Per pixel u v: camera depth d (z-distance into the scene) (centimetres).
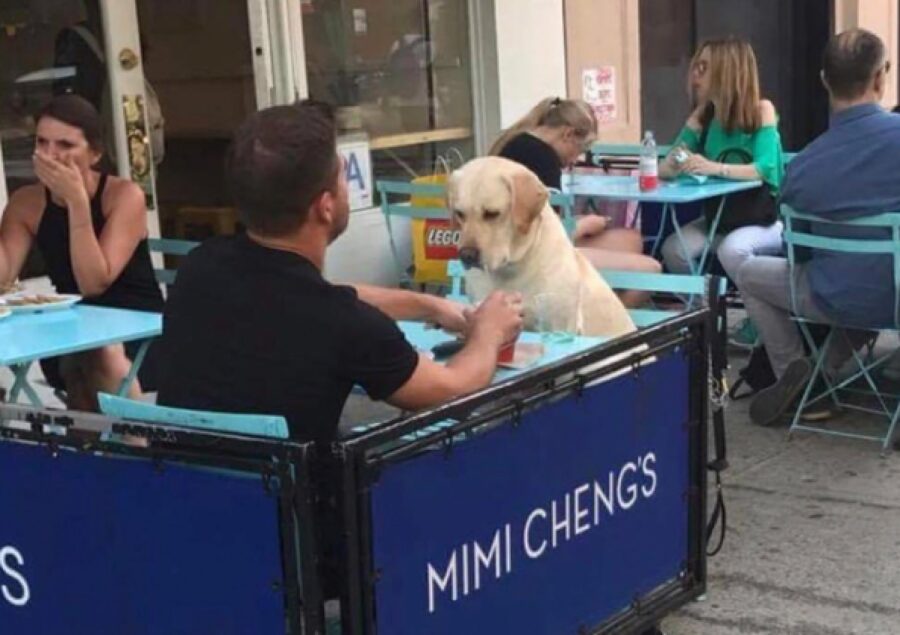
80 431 222
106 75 557
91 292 389
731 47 612
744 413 528
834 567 379
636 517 275
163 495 216
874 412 512
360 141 658
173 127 744
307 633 205
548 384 243
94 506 225
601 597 267
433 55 701
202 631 218
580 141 511
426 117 700
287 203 227
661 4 870
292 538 202
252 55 618
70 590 233
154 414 221
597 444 259
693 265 607
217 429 210
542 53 724
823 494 438
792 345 512
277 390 225
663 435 280
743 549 394
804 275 489
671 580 290
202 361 232
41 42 546
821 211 469
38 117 432
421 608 221
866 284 463
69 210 384
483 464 230
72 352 336
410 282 646
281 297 226
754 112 608
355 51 663
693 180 598
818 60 993
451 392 238
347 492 204
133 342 387
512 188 346
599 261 514
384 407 324
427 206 614
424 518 219
